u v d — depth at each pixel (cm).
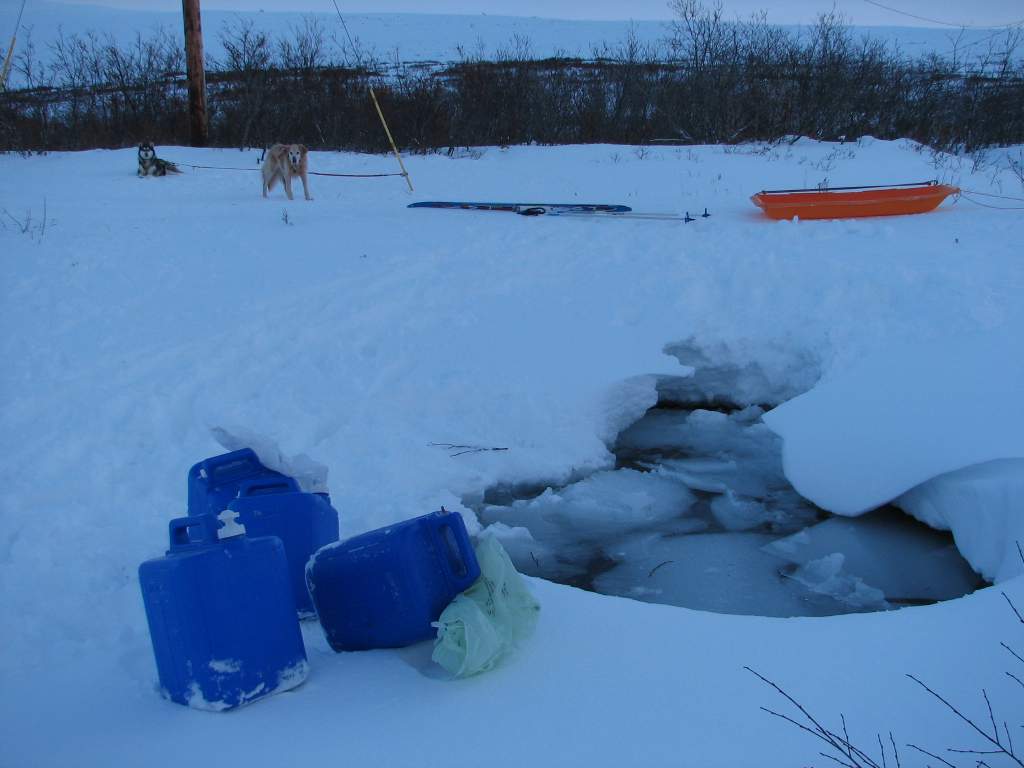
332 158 1631
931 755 239
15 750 268
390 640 319
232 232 1034
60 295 802
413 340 719
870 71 1970
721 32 2141
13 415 575
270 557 292
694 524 532
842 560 471
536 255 919
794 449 553
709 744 261
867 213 1024
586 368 681
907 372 559
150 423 573
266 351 693
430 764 254
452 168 1515
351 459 552
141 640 342
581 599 363
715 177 1332
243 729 272
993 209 1056
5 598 378
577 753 258
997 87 2003
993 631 317
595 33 4744
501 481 573
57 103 2158
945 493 477
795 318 732
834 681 293
